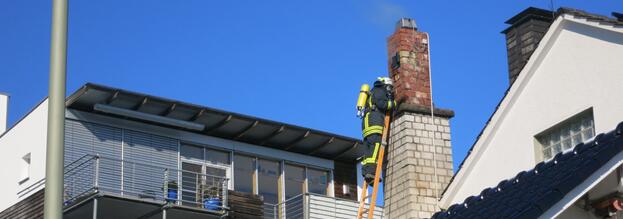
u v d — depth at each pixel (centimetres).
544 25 2080
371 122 2036
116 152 3344
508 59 2106
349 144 3675
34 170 3381
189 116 3422
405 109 2009
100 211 3216
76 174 3228
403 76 2048
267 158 3669
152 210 3238
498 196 1487
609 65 1705
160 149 3434
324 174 3778
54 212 1169
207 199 3319
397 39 2100
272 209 3600
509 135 1845
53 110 1199
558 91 1778
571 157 1400
